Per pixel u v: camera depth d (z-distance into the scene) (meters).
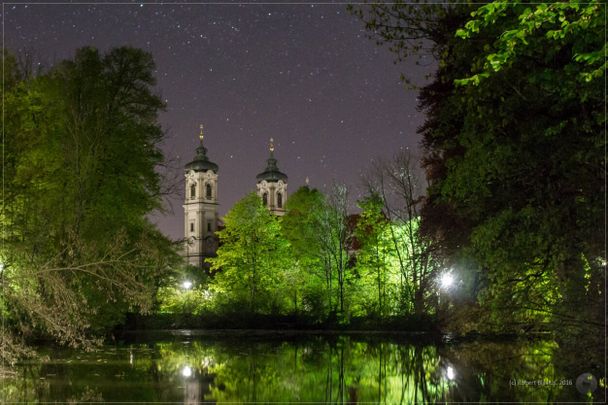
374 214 58.38
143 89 41.31
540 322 18.97
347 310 56.06
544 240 16.88
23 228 28.84
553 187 17.70
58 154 35.56
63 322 25.75
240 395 19.12
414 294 52.78
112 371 24.61
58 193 34.50
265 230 65.69
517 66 16.36
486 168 18.00
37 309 25.08
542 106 17.05
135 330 55.78
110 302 36.62
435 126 28.55
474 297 22.81
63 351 32.06
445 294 27.56
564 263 17.44
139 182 41.09
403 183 56.47
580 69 14.31
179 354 32.00
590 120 15.88
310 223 64.12
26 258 27.38
